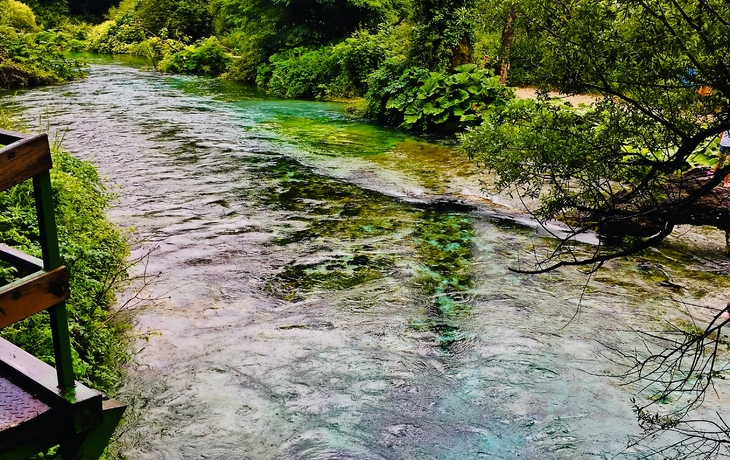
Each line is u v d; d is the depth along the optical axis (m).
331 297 5.99
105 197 7.09
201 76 26.00
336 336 5.30
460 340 5.30
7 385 2.64
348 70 20.05
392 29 20.69
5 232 4.71
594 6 2.96
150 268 6.45
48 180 2.39
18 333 3.90
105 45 37.78
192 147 12.05
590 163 3.27
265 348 5.08
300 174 10.29
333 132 13.95
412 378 4.76
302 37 23.30
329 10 23.16
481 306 5.89
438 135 13.84
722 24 2.73
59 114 15.02
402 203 8.87
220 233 7.52
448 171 10.55
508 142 3.55
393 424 4.25
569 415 4.39
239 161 11.05
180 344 5.09
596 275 6.56
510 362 5.00
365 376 4.77
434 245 7.32
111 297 5.40
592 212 3.33
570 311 5.82
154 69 28.02
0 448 2.33
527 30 3.31
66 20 43.56
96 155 11.07
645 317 5.71
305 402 4.45
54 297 2.45
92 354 4.60
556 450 4.05
